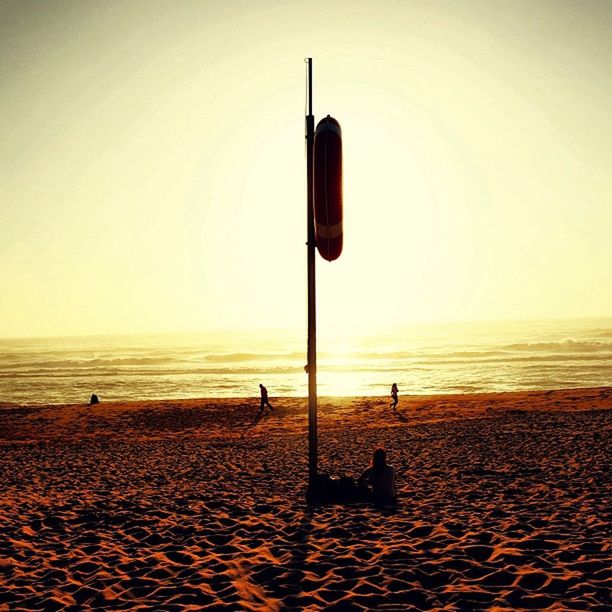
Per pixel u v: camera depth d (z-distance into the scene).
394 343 110.19
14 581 5.25
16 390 49.28
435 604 4.28
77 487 10.71
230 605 4.37
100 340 189.00
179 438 20.95
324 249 7.25
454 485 9.30
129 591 4.83
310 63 7.86
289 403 30.22
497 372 52.28
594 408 23.28
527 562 5.10
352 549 5.79
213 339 162.50
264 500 8.76
